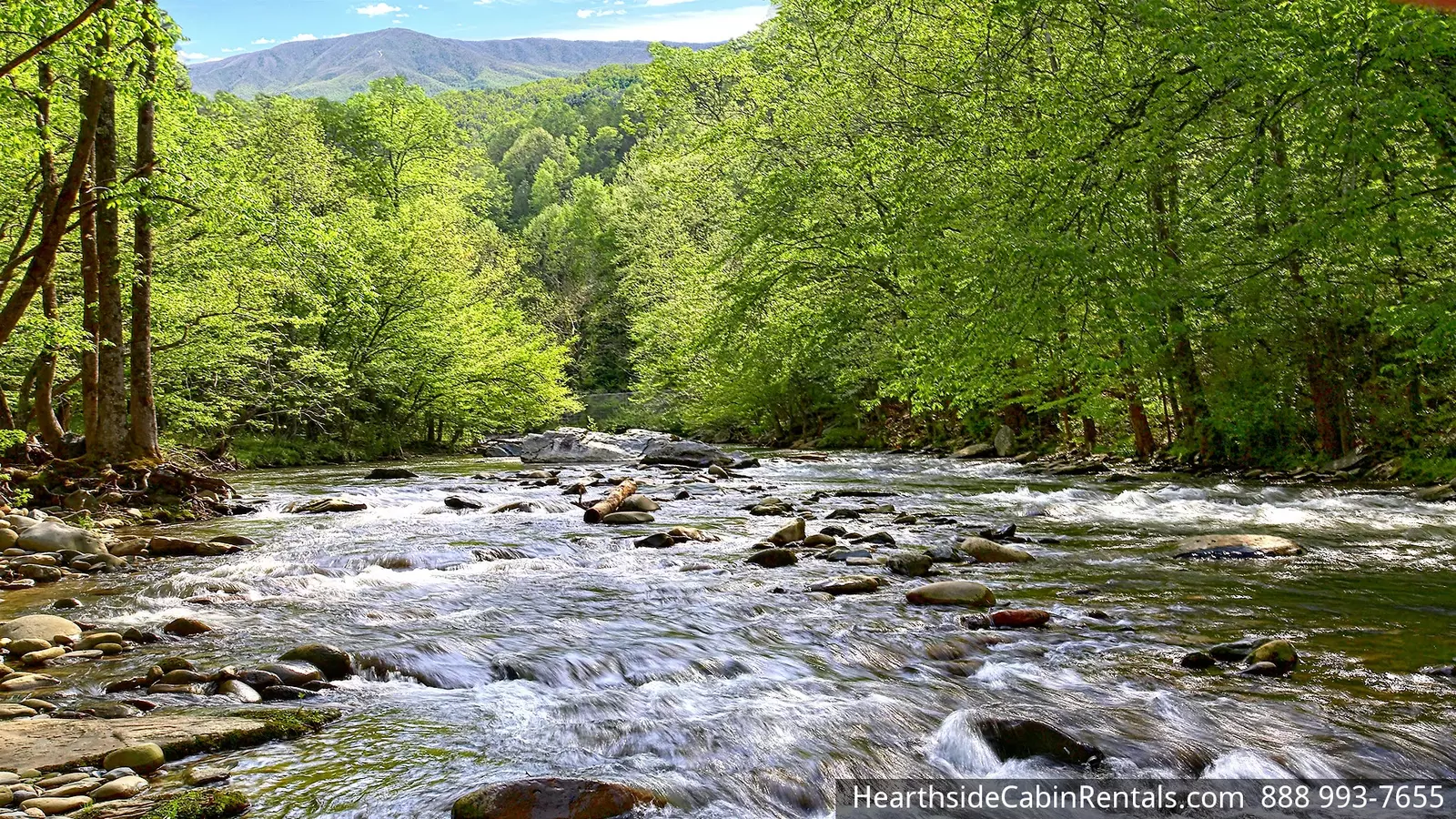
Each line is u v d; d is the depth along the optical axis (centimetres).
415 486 2189
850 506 1605
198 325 2541
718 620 773
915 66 2484
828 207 2692
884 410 3962
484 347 4050
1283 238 1423
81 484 1645
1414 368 1705
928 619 770
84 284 2056
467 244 4603
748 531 1305
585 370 7681
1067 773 466
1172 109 1413
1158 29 1409
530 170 13412
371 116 5075
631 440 3606
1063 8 1675
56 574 1002
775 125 2850
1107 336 1778
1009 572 966
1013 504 1606
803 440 4303
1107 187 1466
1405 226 1297
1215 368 2039
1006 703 562
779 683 611
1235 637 700
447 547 1141
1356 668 620
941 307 2045
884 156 2455
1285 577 916
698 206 3903
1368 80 1217
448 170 5459
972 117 2056
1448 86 1190
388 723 539
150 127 1803
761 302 2866
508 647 690
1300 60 1259
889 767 473
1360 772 462
